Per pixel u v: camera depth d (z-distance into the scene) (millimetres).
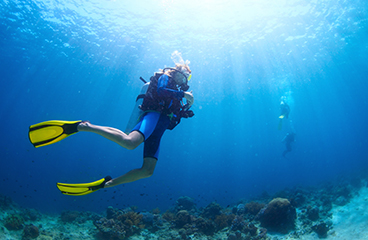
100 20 20906
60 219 12008
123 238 8336
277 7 18266
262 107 61281
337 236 7719
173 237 8523
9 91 58312
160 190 41625
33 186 30297
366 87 51000
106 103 59344
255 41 23234
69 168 72375
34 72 38469
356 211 9477
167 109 2219
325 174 30984
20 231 8820
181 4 17906
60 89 48688
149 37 22938
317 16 19703
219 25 20406
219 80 33750
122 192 34031
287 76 34688
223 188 41094
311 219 9383
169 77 2189
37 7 19812
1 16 21719
